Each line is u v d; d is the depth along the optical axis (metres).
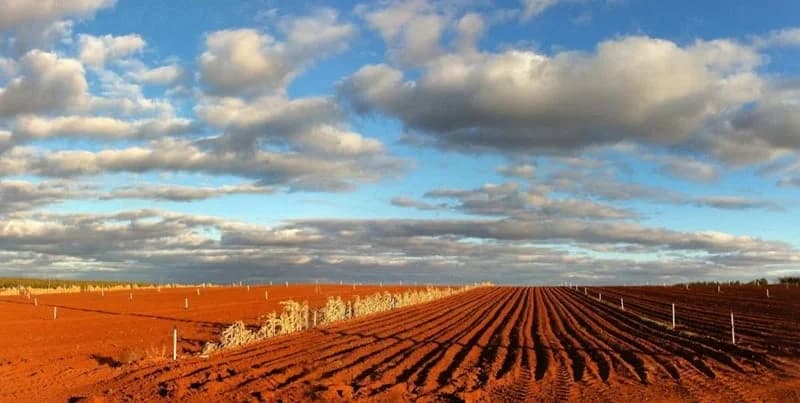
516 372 20.44
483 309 53.75
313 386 17.58
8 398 16.70
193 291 84.50
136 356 23.48
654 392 17.20
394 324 38.56
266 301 61.06
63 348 27.02
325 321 38.81
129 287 93.62
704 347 25.95
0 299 64.62
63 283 110.94
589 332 33.38
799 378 18.98
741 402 15.92
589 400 16.33
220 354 24.64
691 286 95.06
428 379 19.02
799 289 74.00
